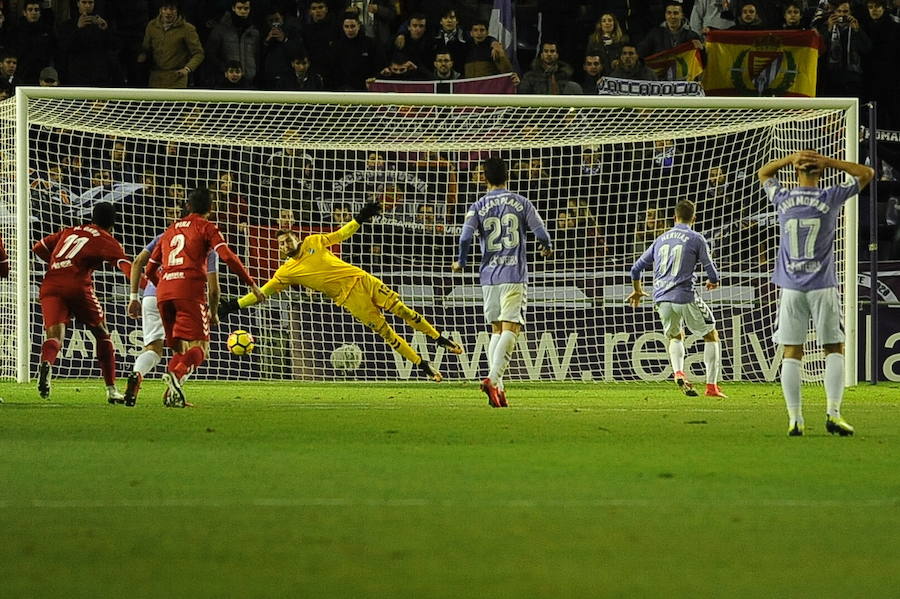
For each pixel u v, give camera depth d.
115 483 15.60
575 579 10.07
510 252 31.08
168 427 24.16
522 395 37.06
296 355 45.28
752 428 24.48
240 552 11.15
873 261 42.41
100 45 52.47
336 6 55.91
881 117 55.50
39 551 11.17
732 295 45.50
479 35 52.53
